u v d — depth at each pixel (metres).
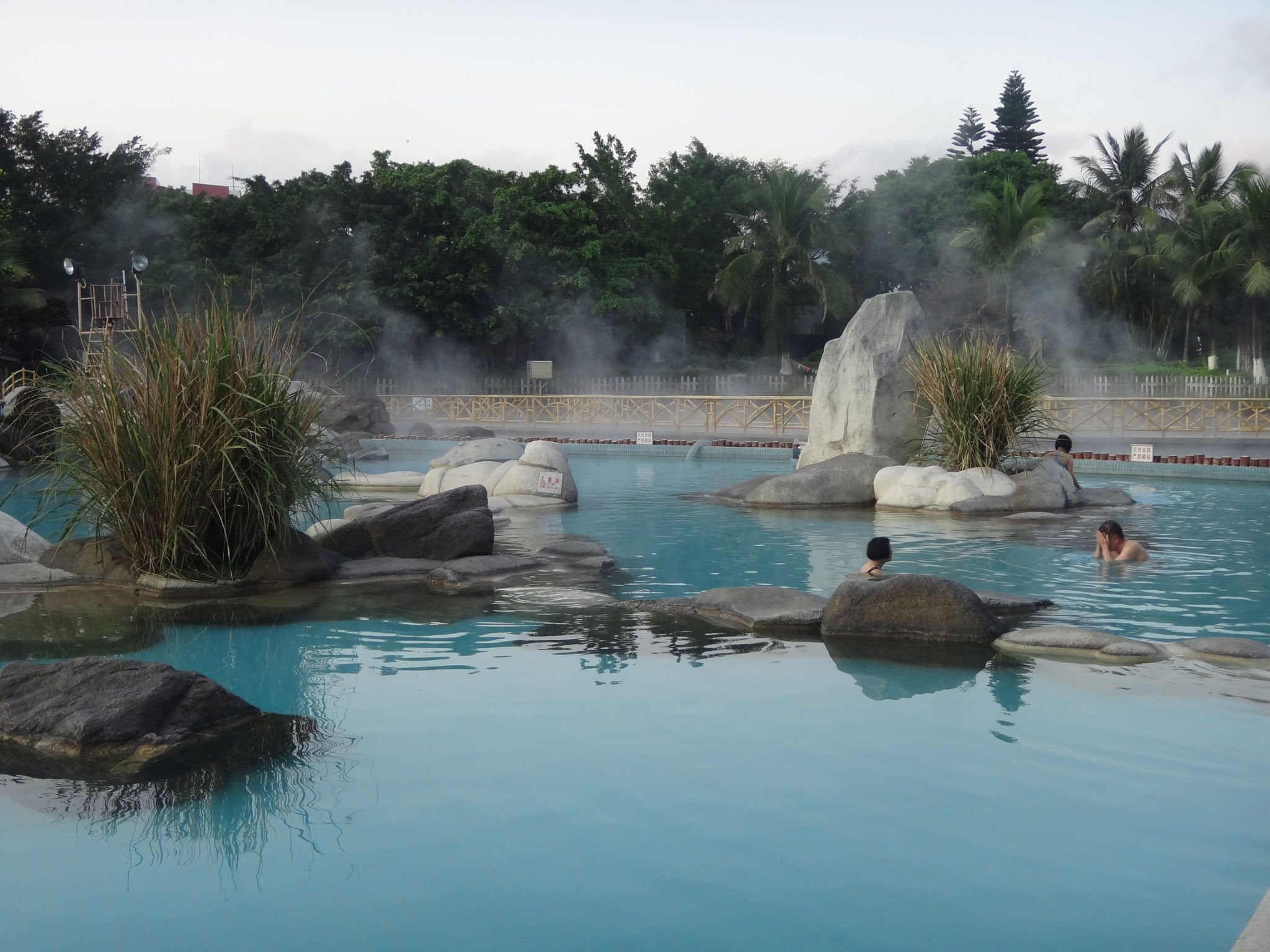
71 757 4.33
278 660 5.80
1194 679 5.39
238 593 7.59
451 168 42.16
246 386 7.63
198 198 39.62
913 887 3.23
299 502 8.23
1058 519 11.47
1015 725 4.68
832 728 4.64
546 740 4.50
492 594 7.63
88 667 4.82
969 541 10.01
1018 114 74.00
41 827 3.69
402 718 4.81
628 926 3.02
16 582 7.79
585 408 28.53
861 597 6.36
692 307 52.53
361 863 3.42
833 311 48.59
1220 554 9.24
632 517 11.97
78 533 10.55
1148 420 25.03
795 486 12.84
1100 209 54.59
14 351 35.31
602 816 3.73
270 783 4.06
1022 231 45.75
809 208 48.31
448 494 9.12
